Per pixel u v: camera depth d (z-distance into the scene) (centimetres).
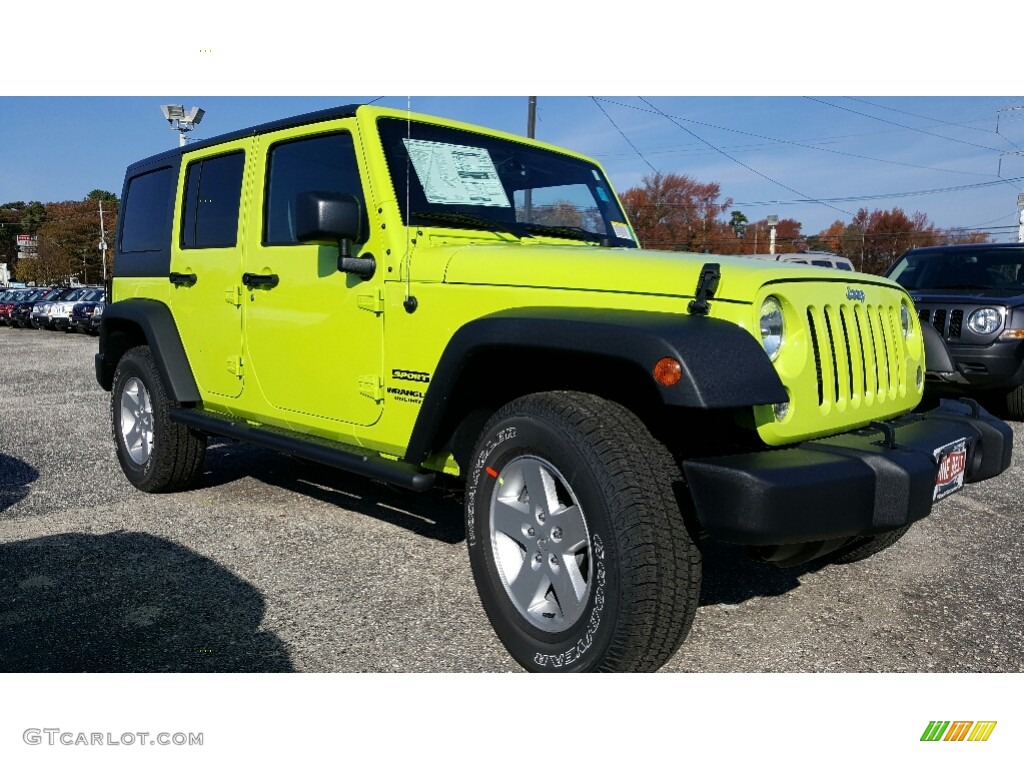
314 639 292
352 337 331
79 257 7962
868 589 348
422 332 302
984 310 732
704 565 377
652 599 229
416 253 309
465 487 315
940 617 320
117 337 515
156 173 482
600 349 233
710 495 227
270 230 380
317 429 358
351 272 321
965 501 490
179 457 465
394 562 369
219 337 415
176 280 442
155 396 461
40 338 2478
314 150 357
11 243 9962
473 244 326
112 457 595
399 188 325
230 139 411
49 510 450
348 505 461
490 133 380
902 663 281
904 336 308
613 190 430
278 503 464
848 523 232
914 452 253
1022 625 312
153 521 429
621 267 259
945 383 320
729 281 239
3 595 329
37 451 617
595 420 243
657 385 220
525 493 271
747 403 218
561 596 253
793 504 222
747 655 286
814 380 249
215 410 437
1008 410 768
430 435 294
